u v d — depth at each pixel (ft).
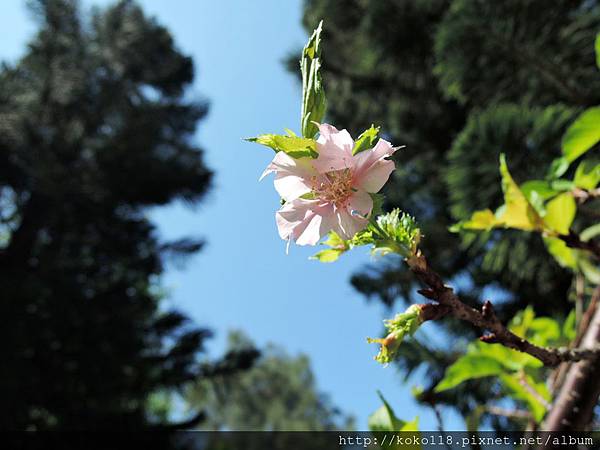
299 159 3.01
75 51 54.19
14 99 46.70
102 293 44.32
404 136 37.17
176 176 49.03
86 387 40.86
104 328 41.32
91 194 46.26
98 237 48.98
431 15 29.50
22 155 44.24
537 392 5.41
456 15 19.75
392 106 39.11
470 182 14.98
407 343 13.39
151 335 47.09
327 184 3.10
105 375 41.09
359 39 39.55
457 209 15.48
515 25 18.93
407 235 3.22
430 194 32.91
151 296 51.78
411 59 32.55
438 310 3.17
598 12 19.01
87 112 53.52
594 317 4.92
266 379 161.38
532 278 22.21
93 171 47.60
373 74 39.37
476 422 5.25
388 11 29.71
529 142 14.79
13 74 47.57
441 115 35.58
